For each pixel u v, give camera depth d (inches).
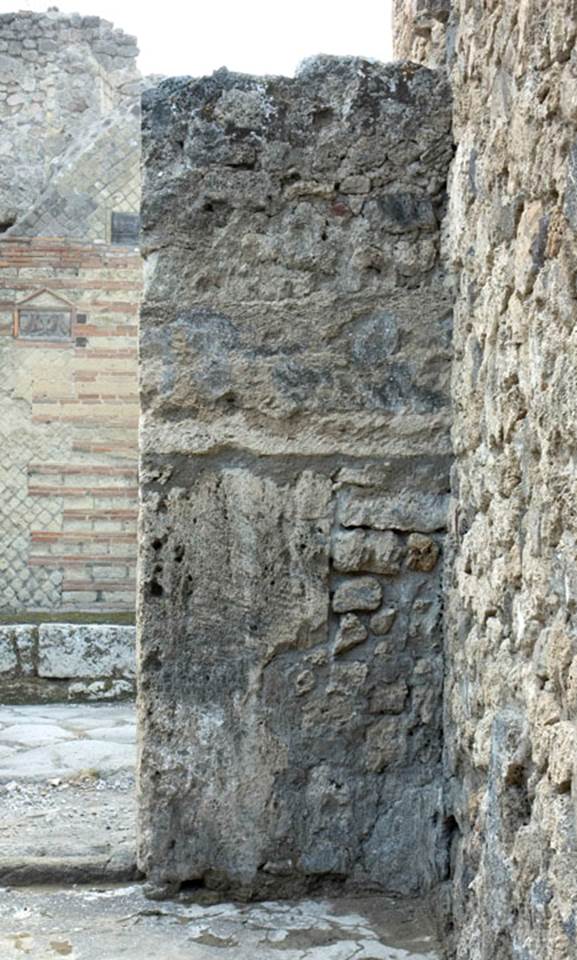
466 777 132.7
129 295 379.6
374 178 152.9
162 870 149.2
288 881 150.2
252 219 152.6
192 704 150.3
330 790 150.4
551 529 90.5
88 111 481.4
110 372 379.6
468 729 131.0
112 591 380.2
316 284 152.5
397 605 151.5
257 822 150.1
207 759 150.2
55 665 295.3
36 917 142.3
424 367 151.8
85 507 379.9
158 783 149.9
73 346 378.9
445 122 152.3
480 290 127.8
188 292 152.3
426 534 151.6
